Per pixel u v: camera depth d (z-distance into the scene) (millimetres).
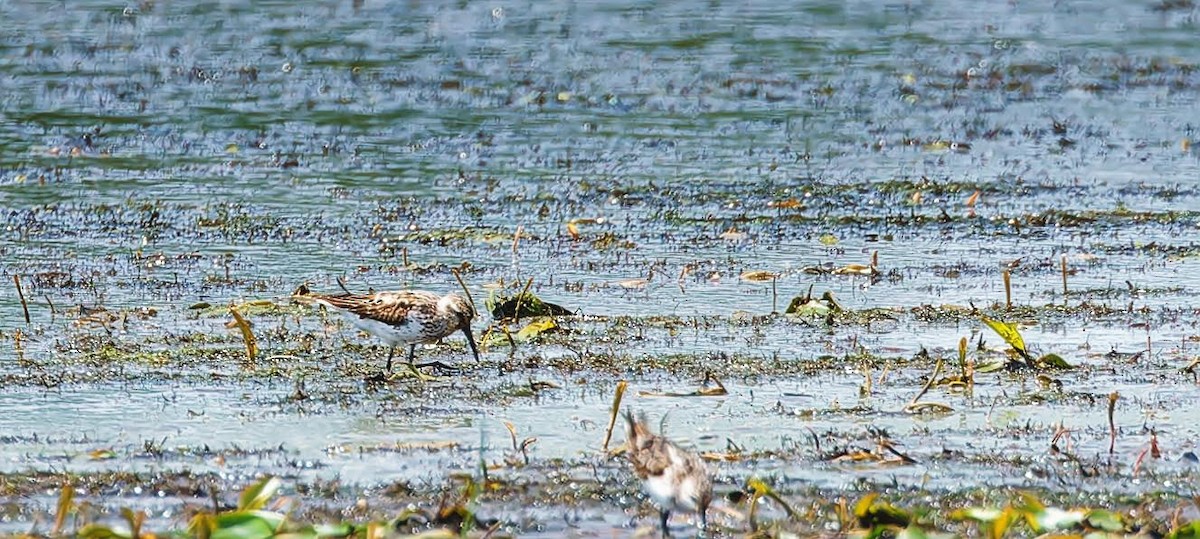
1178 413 13469
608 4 39500
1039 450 12570
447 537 10484
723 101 29000
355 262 18875
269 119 27344
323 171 23828
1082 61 32969
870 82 30781
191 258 18953
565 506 11414
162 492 11617
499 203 21938
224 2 39156
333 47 33875
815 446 12641
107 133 26094
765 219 21047
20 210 21266
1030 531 10977
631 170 23969
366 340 15734
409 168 24078
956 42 35094
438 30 36062
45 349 15234
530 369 14758
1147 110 28375
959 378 14266
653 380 14430
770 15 38156
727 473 12039
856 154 25094
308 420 13289
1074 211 21406
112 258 18922
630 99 29062
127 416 13344
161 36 34750
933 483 11859
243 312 16641
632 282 17969
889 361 14961
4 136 25766
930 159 24734
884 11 38938
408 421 13281
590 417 13383
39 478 11797
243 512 10484
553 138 26125
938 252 19438
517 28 36375
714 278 18188
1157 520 11117
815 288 17797
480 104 28656
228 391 14055
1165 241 19922
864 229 20641
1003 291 17594
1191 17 38312
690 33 35781
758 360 14969
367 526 10469
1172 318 16438
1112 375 14539
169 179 23219
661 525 11047
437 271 18406
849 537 10766
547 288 17719
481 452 12453
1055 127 26969
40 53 32594
